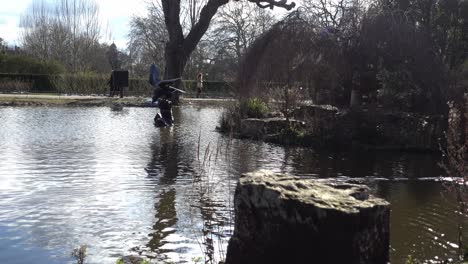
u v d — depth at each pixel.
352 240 4.79
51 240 6.30
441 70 16.45
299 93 19.64
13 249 5.98
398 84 16.89
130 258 5.80
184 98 37.41
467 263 5.51
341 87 19.83
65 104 29.44
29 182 9.29
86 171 10.38
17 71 44.59
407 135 15.40
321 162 12.65
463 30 17.11
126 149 13.48
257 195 5.09
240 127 17.92
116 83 35.47
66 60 62.91
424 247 6.39
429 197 8.98
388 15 17.22
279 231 4.94
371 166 12.27
